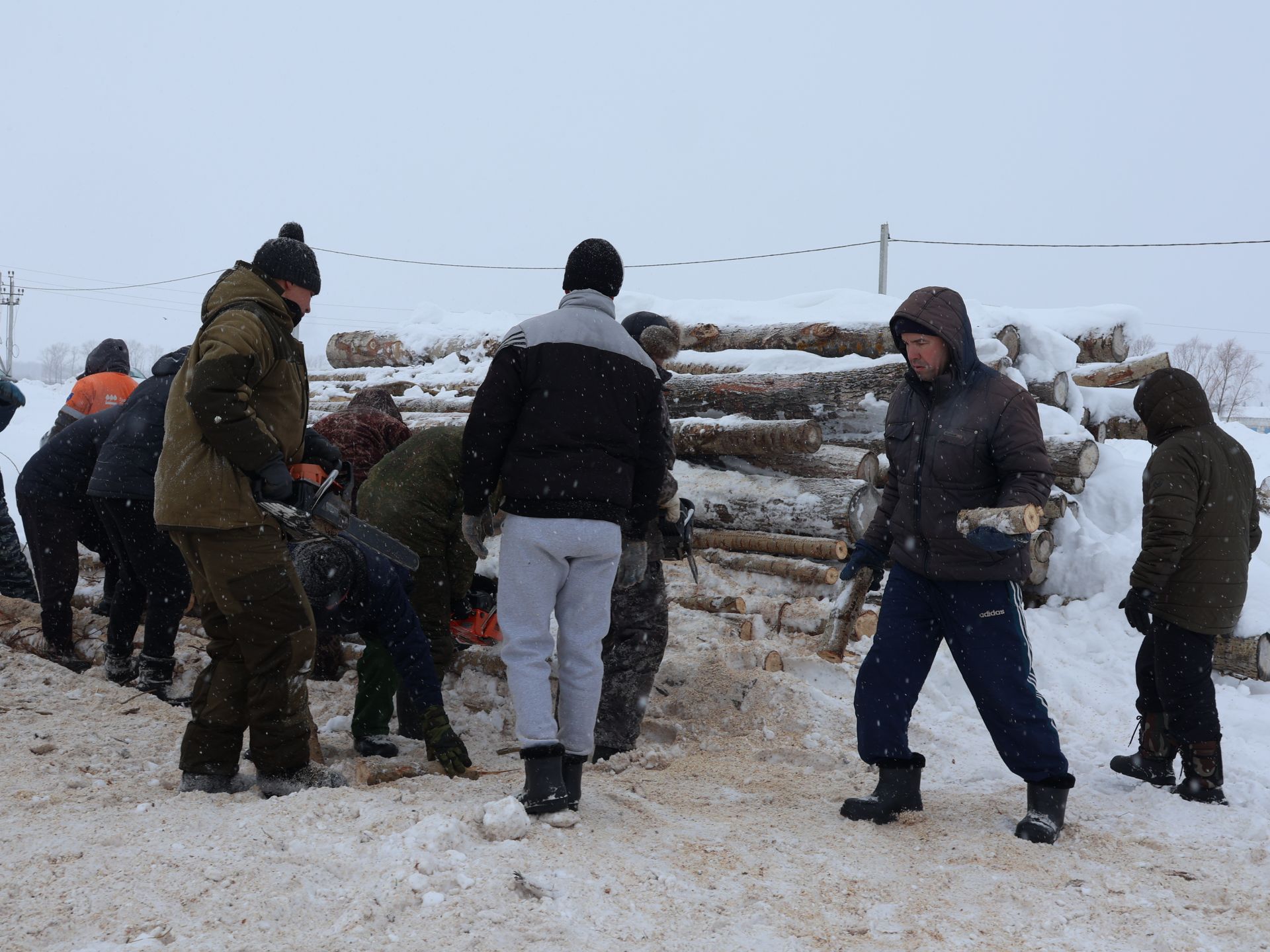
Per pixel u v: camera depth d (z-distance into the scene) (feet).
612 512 10.60
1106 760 14.64
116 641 16.74
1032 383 24.53
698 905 8.64
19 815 10.14
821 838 10.90
